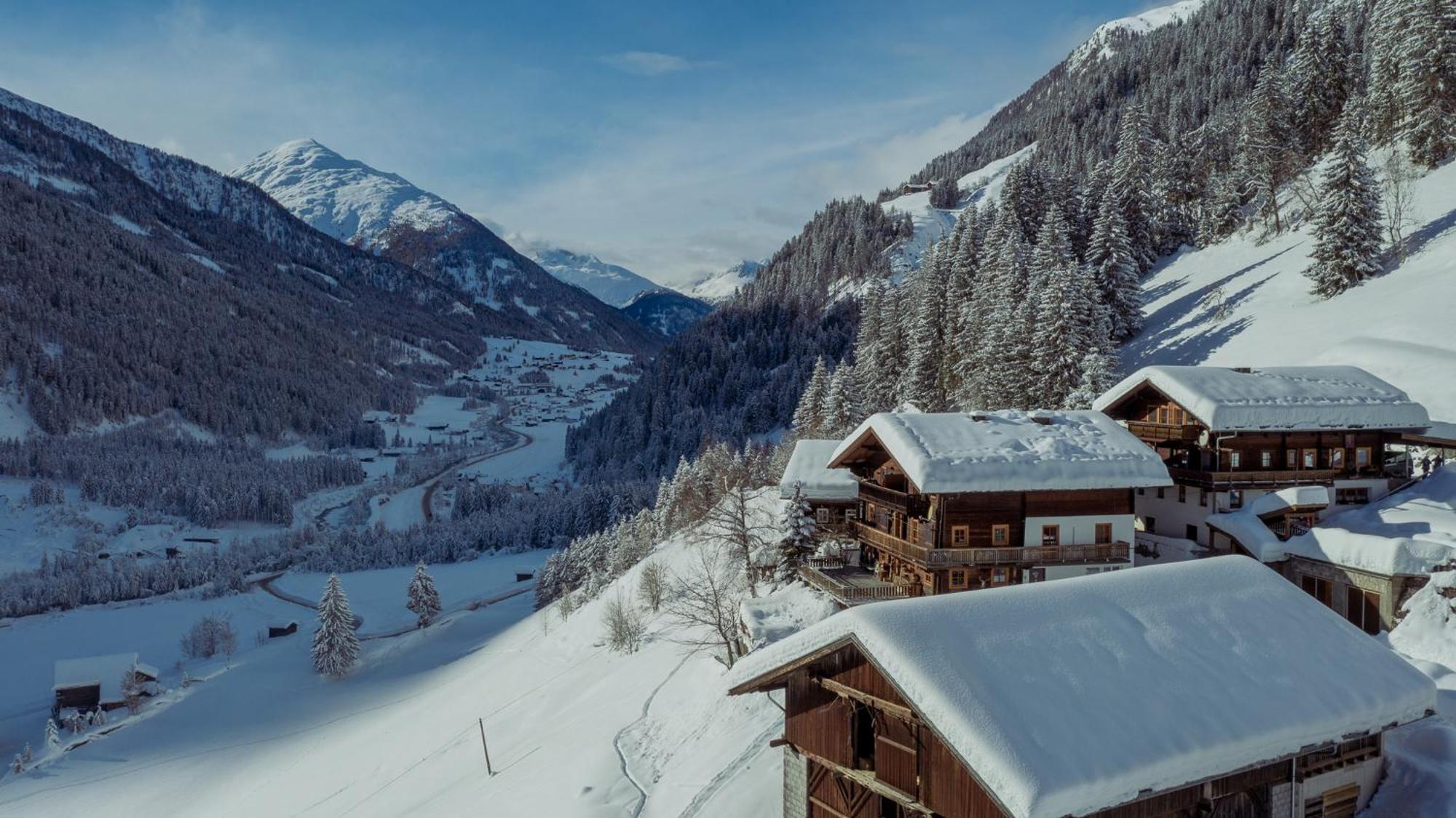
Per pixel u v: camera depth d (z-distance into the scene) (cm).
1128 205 10512
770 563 5081
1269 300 7531
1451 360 4994
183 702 8969
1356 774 1972
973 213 10525
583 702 4831
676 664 4600
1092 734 1463
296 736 7650
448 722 6188
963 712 1448
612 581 8288
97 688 9019
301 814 5166
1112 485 3688
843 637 1727
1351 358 5631
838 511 4922
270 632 11975
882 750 1802
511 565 15450
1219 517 4084
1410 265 6656
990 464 3641
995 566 3688
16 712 9444
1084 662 1655
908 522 3969
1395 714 1747
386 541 16788
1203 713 1587
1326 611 2016
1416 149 8681
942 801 1641
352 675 9462
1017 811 1303
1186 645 1777
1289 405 4150
